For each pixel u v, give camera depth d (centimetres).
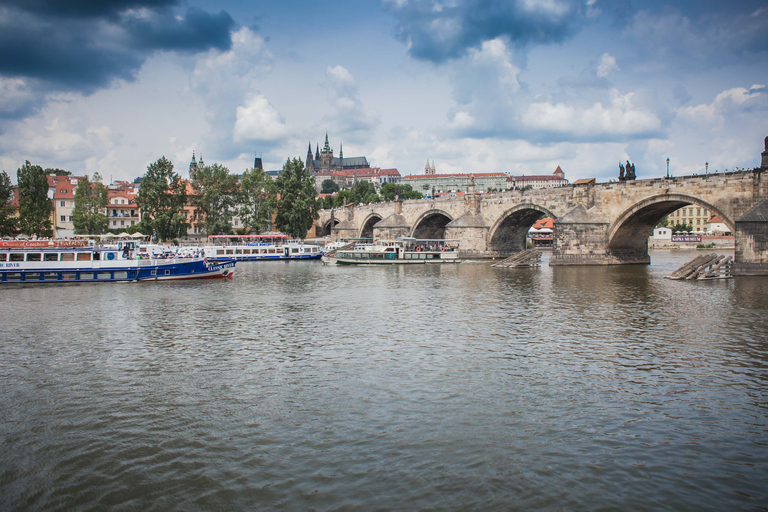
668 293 5166
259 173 15738
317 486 1602
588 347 3077
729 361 2777
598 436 1895
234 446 1850
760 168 6391
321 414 2103
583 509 1480
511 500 1521
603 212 8619
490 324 3756
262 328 3694
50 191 14950
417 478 1636
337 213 17250
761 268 6419
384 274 7869
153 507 1522
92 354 3011
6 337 3456
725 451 1786
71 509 1519
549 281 6412
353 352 3002
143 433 1961
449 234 11138
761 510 1468
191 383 2488
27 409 2192
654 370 2627
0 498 1570
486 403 2198
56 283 6638
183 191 13800
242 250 11850
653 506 1489
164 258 7419
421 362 2783
